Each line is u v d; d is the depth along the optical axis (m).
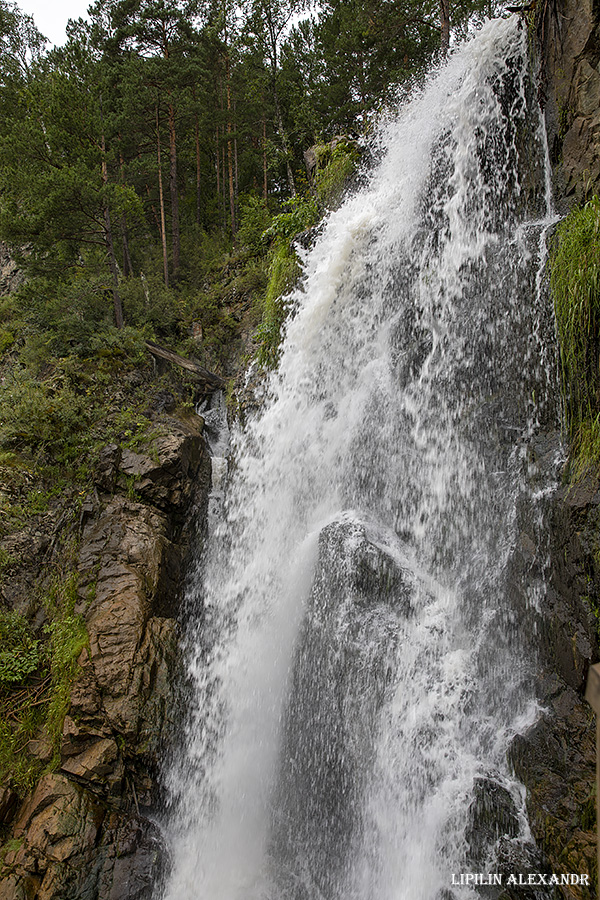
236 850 7.20
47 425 11.69
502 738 5.22
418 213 8.15
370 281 8.92
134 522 10.48
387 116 10.08
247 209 20.72
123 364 14.37
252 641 8.73
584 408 4.96
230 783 7.76
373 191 9.89
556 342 5.41
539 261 5.72
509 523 5.82
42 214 15.09
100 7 22.91
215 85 25.61
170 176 23.67
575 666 4.64
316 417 9.29
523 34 6.29
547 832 4.45
